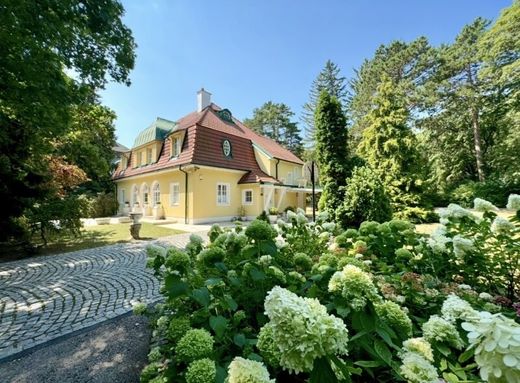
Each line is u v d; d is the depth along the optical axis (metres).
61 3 5.17
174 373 1.30
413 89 18.80
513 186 14.93
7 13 4.43
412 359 1.01
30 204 7.34
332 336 0.90
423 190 10.93
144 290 4.26
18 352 2.56
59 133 6.57
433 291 1.90
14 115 6.59
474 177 20.69
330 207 7.73
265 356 1.11
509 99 16.45
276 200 17.50
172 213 14.87
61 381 2.13
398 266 2.34
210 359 1.20
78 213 8.22
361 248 2.57
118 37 6.63
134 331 2.95
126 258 6.42
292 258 2.57
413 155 11.10
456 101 18.41
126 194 20.12
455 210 2.64
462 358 1.08
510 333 0.75
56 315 3.38
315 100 30.11
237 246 2.29
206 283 1.70
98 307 3.61
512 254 2.32
